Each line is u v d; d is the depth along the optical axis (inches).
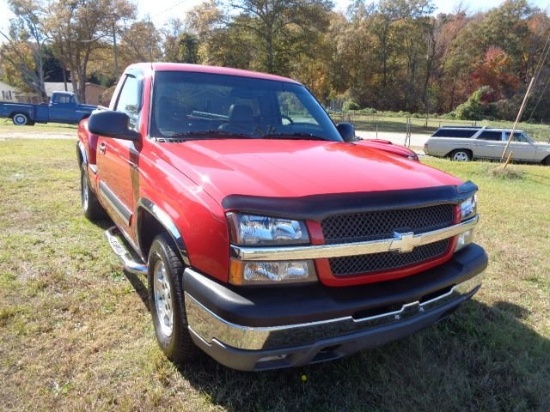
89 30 2139.5
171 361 109.9
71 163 390.9
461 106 2503.7
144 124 128.2
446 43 3004.4
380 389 105.4
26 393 97.8
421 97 2915.8
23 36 2193.7
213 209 85.8
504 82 2719.0
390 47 2832.2
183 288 92.7
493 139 757.3
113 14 2080.5
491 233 245.0
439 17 3134.8
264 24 1788.9
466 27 2928.2
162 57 2454.5
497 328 135.3
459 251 113.3
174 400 98.3
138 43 2234.3
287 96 154.3
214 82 142.9
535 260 202.1
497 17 2810.0
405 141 1084.5
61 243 187.9
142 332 123.7
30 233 198.7
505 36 2765.7
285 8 1755.7
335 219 87.0
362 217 89.4
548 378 113.5
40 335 119.9
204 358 110.3
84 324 126.4
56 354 112.0
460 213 107.7
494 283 173.8
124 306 137.3
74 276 156.6
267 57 1808.6
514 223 269.7
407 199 93.6
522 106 585.6
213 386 102.9
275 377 107.5
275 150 116.3
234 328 80.9
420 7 2714.1
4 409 92.9
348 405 99.7
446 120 2239.2
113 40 1990.7
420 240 94.8
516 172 509.7
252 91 147.7
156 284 114.6
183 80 138.8
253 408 97.4
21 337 118.4
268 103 147.7
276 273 83.9
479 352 122.9
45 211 233.3
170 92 134.4
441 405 101.1
